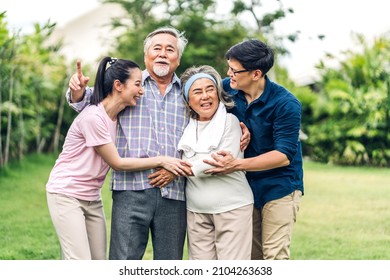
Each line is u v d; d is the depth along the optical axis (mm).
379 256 5707
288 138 3662
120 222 3717
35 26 7449
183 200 3807
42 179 9992
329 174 11945
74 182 3662
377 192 9391
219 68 18812
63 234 3654
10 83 10711
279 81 18734
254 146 3801
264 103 3715
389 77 14602
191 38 18906
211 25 19188
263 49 3664
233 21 19312
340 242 6289
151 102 3748
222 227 3707
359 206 8242
